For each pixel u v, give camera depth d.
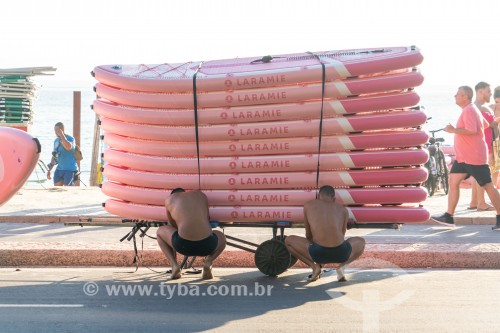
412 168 9.48
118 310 8.12
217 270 10.47
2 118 18.11
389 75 9.31
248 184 9.67
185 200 9.47
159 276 9.98
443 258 10.65
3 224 14.05
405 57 9.27
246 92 9.49
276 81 9.38
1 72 18.16
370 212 9.55
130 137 10.05
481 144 13.06
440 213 14.59
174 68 10.05
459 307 8.21
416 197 9.48
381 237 12.61
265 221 9.77
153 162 9.91
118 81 9.90
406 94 9.34
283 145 9.55
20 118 18.22
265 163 9.60
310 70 9.30
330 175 9.52
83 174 30.98
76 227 13.79
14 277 9.86
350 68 9.25
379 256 10.70
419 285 9.34
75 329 7.37
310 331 7.29
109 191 10.22
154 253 10.76
